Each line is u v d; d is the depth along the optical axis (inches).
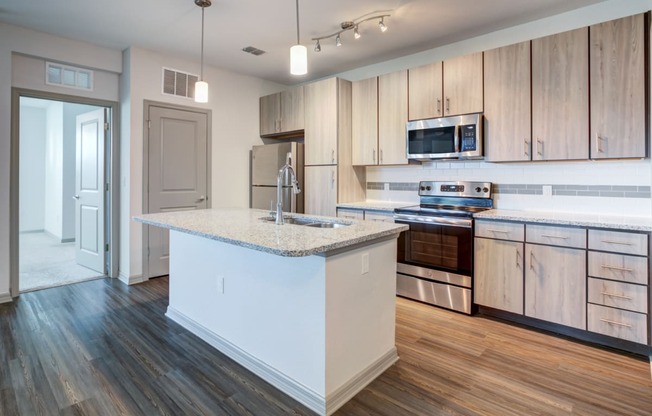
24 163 273.9
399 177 166.4
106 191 166.2
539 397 78.0
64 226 246.7
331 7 117.0
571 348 100.0
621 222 97.7
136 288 151.8
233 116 189.0
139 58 155.3
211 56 164.7
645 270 92.0
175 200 169.8
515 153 121.4
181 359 93.8
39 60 139.7
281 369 81.8
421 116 143.6
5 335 105.9
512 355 96.3
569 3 114.6
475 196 139.9
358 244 79.9
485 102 127.3
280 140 210.8
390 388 81.6
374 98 158.9
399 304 133.6
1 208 130.9
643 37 98.7
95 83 153.9
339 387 76.2
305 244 69.1
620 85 102.3
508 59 121.8
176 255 118.1
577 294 102.3
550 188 126.2
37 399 76.3
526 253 110.7
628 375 86.5
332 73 189.9
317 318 73.7
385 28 121.7
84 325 113.9
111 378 84.4
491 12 120.5
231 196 189.9
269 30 135.3
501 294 116.1
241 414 72.3
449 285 126.6
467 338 106.1
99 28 134.0
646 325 92.4
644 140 99.3
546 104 114.9
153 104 160.4
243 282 91.1
